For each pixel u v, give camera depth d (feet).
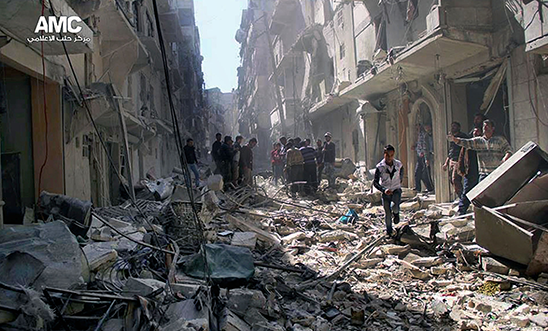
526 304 15.25
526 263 17.88
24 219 20.97
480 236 19.71
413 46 37.19
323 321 14.11
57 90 28.68
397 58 40.27
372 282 18.53
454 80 40.01
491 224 19.12
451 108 40.22
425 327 13.75
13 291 10.96
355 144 68.90
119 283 14.38
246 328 12.62
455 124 31.04
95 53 40.29
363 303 15.87
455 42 33.86
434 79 42.63
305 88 102.37
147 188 46.01
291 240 26.32
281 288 16.88
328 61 83.25
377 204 41.70
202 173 80.89
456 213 30.96
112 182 45.16
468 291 16.87
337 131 79.56
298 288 17.12
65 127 29.91
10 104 28.09
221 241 23.54
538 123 29.32
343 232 27.76
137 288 12.99
